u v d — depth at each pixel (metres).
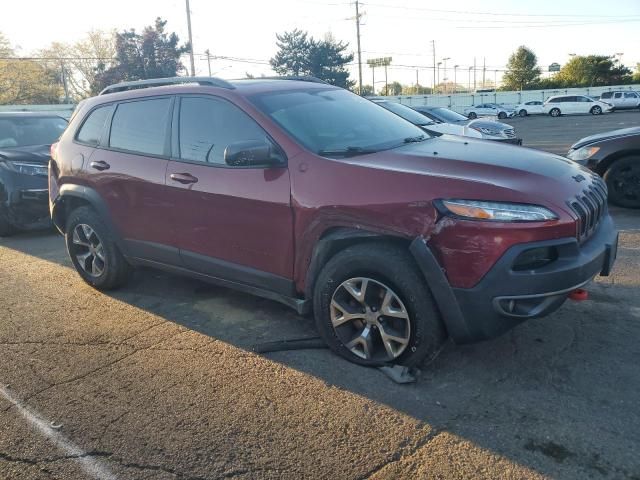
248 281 4.05
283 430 2.98
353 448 2.81
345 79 65.50
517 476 2.55
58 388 3.53
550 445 2.75
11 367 3.84
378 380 3.42
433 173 3.28
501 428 2.90
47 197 7.72
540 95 60.28
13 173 7.57
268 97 4.14
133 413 3.21
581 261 3.12
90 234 5.19
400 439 2.85
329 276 3.53
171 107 4.44
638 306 4.31
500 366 3.51
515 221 2.99
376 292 3.43
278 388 3.40
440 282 3.12
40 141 8.64
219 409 3.21
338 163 3.52
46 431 3.08
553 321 4.11
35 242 7.56
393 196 3.24
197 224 4.20
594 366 3.46
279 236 3.74
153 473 2.70
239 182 3.88
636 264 5.29
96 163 4.89
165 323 4.46
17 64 57.22
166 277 5.59
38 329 4.46
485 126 14.05
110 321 4.56
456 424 2.95
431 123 11.24
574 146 8.03
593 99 44.03
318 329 3.74
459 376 3.42
